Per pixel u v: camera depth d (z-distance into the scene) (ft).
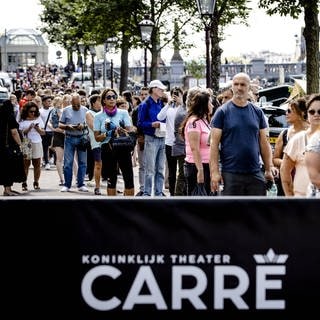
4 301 16.26
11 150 50.39
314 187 25.75
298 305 16.20
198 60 228.02
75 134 53.62
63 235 16.22
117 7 115.75
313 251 16.19
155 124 47.09
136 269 16.21
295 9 70.28
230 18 102.89
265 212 16.17
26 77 269.03
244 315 16.21
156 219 16.17
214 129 30.42
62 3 140.87
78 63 232.12
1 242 16.20
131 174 44.83
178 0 117.29
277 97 119.44
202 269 16.22
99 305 16.24
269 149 31.04
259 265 16.20
